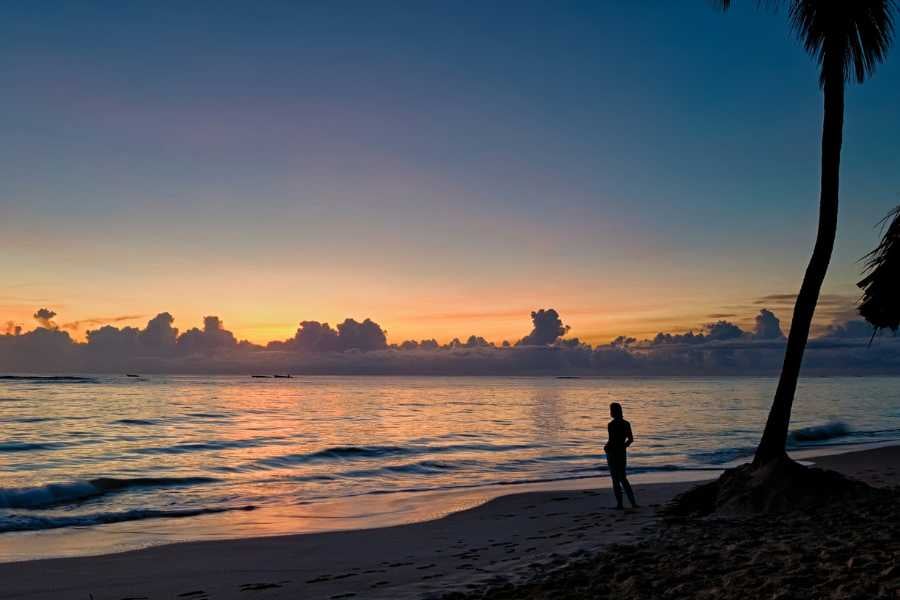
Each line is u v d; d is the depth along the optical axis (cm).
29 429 3856
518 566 845
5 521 1413
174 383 18512
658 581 639
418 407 7438
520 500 1658
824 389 16775
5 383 14912
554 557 866
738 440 3481
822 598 509
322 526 1382
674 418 5459
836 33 1156
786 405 1158
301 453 2858
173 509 1603
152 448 2995
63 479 2139
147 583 900
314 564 1001
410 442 3453
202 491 1914
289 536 1259
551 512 1438
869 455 2450
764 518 989
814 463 2191
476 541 1138
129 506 1661
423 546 1118
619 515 1281
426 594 708
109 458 2678
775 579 577
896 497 1041
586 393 13625
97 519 1468
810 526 871
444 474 2319
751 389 17525
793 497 1058
